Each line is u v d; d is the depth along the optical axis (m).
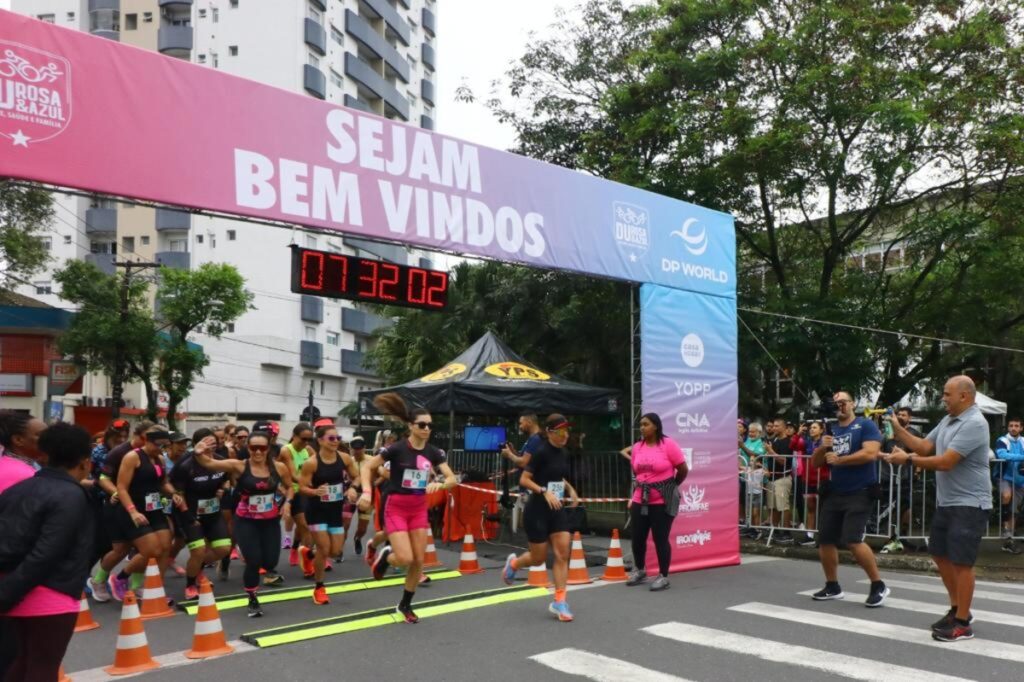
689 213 11.52
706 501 10.82
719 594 8.61
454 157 9.27
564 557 7.45
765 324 17.78
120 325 28.92
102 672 5.88
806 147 16.38
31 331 33.53
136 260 43.59
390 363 27.41
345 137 8.48
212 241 42.97
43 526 3.75
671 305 11.04
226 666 5.94
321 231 8.41
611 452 14.41
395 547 7.02
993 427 20.66
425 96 60.97
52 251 45.00
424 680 5.54
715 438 11.16
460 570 10.09
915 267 19.30
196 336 41.50
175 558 10.29
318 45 45.03
